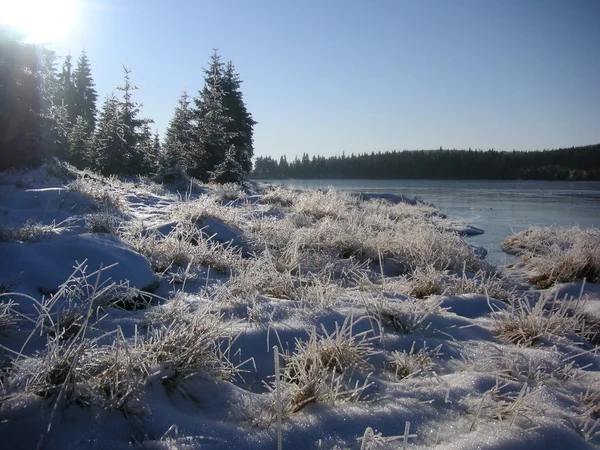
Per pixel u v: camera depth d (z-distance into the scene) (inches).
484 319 183.9
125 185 570.3
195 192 677.3
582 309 199.6
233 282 189.2
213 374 114.3
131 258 201.0
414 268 284.7
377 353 138.0
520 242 449.4
